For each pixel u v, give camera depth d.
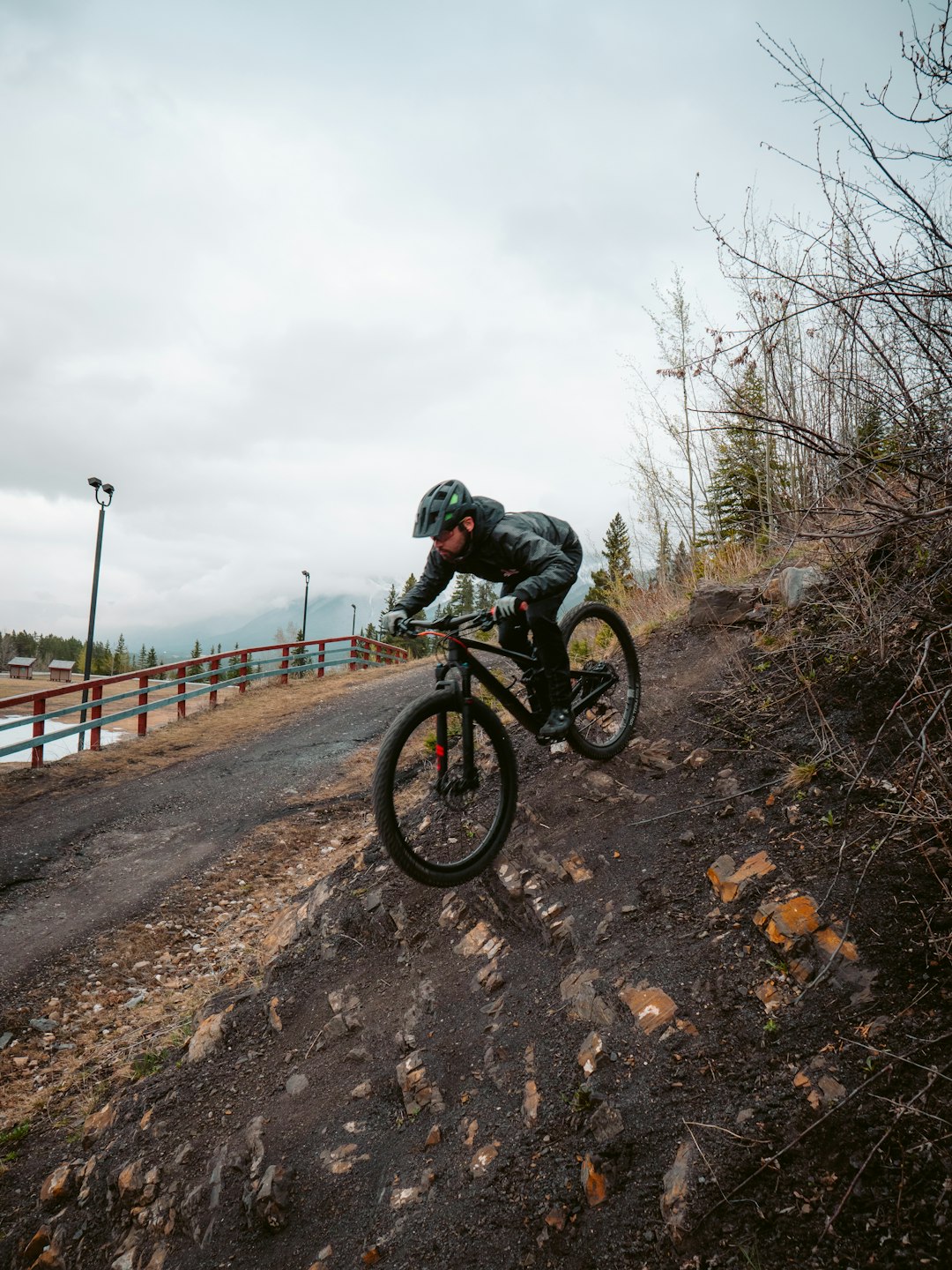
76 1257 3.35
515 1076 2.99
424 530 3.34
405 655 26.88
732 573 7.30
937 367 2.86
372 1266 2.59
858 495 3.39
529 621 3.53
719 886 3.25
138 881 7.90
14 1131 4.38
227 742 12.97
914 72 2.47
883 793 3.21
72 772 11.52
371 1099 3.32
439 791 3.44
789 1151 2.18
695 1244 2.13
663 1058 2.67
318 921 4.83
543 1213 2.45
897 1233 1.90
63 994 6.04
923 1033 2.28
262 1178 3.12
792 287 3.28
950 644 3.43
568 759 4.88
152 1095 4.05
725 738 4.32
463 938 3.95
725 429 3.15
